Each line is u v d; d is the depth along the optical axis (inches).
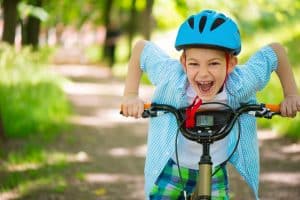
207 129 138.6
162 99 146.8
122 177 309.3
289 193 282.0
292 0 676.1
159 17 1028.5
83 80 827.4
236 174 319.0
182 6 564.1
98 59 1241.4
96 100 611.2
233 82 142.4
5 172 300.5
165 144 145.3
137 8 1037.8
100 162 339.6
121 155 362.0
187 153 149.9
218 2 560.1
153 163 147.2
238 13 677.9
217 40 131.0
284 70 149.4
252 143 147.6
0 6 666.2
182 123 139.1
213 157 149.8
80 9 1091.3
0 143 358.3
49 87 543.5
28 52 636.7
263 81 147.0
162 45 963.3
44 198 263.4
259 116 140.9
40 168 312.8
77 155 352.8
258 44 702.5
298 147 374.6
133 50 155.3
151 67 150.2
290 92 148.3
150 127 149.0
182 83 142.1
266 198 275.3
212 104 141.9
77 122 470.6
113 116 512.7
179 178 152.0
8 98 427.8
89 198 269.6
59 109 477.1
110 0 1039.6
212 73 133.7
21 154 335.9
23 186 278.5
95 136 415.5
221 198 151.9
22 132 386.9
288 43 639.8
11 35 594.2
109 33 1045.8
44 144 371.2
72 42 1430.9
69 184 289.1
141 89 681.6
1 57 550.9
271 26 751.7
